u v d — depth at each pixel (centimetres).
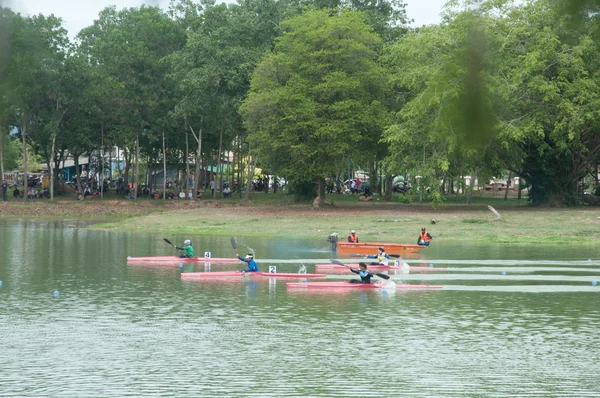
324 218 6078
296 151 6481
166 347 2039
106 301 2709
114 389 1658
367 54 6756
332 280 3262
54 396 1605
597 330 2275
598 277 3328
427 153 6088
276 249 4447
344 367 1847
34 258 3972
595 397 1617
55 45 8050
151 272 3484
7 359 1905
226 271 3503
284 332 2228
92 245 4650
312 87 6588
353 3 7981
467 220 5669
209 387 1677
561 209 6412
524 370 1830
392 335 2197
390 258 4047
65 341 2100
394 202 8119
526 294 2902
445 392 1650
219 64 7700
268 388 1673
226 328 2278
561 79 5741
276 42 7612
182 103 8125
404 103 6944
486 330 2269
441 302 2734
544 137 6019
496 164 6425
